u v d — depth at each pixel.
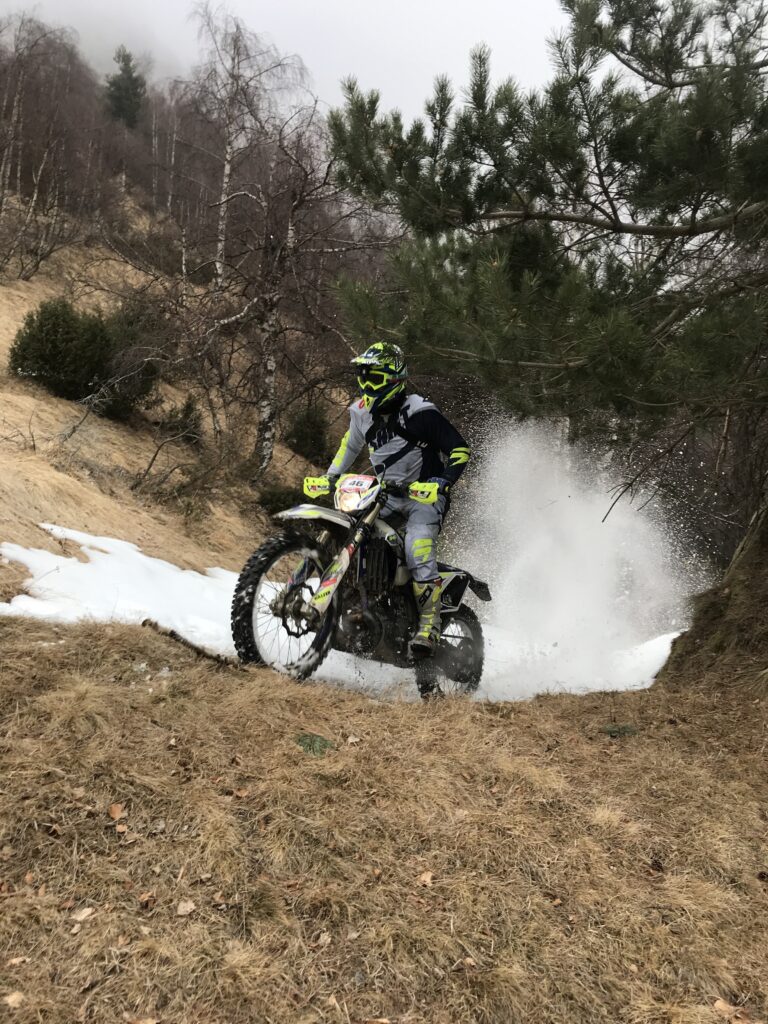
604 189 5.70
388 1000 2.19
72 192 28.69
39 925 2.27
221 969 2.20
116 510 9.07
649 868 2.88
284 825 2.81
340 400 18.98
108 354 14.62
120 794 2.86
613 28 5.63
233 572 9.62
